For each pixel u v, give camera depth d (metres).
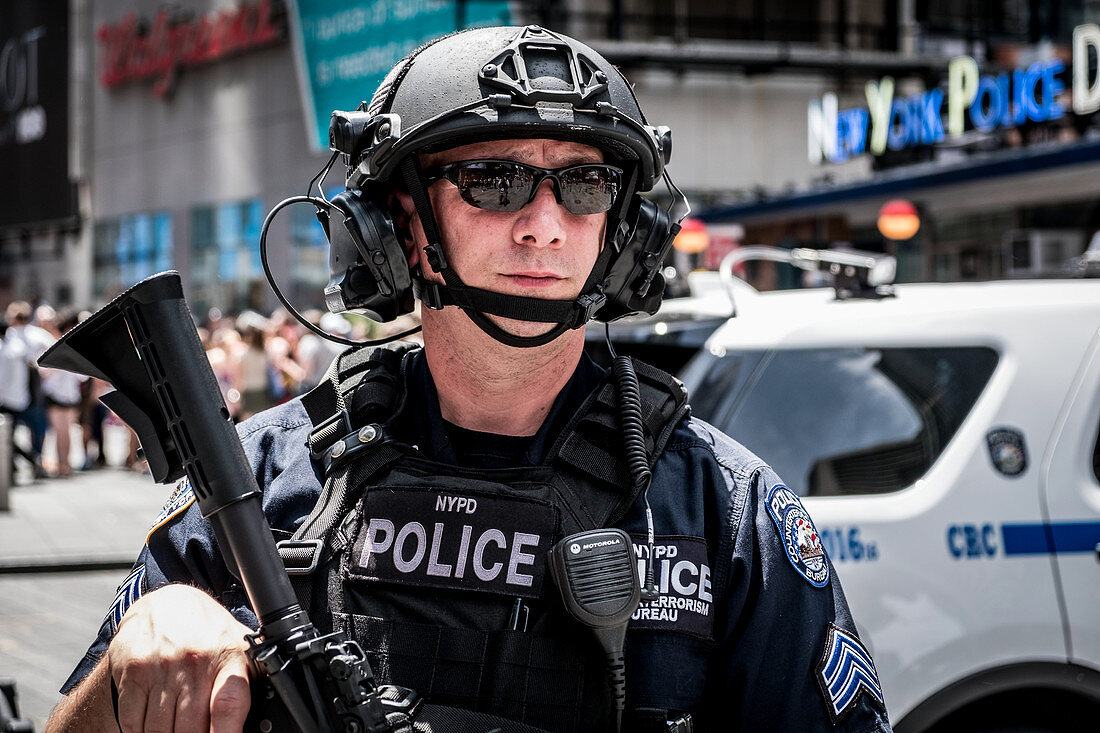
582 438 1.20
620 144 1.14
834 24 17.62
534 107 1.10
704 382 2.84
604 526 1.16
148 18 24.44
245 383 10.65
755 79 17.11
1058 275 3.25
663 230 1.24
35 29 27.84
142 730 1.01
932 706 2.52
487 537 1.15
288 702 0.98
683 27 16.91
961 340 2.78
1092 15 17.22
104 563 7.75
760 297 3.16
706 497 1.20
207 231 22.81
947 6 17.91
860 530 2.59
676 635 1.12
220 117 22.34
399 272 1.21
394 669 1.11
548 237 1.12
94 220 26.78
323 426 1.25
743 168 17.09
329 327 10.48
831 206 13.50
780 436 2.73
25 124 28.47
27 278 30.27
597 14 16.36
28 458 11.49
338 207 1.21
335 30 16.70
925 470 2.67
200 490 1.05
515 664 1.11
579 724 1.10
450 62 1.15
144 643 1.03
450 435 1.24
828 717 1.13
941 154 13.82
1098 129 11.48
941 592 2.56
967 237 12.89
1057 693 2.61
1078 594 2.60
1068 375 2.72
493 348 1.17
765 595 1.15
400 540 1.16
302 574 1.17
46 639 5.96
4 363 11.30
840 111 14.80
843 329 2.82
